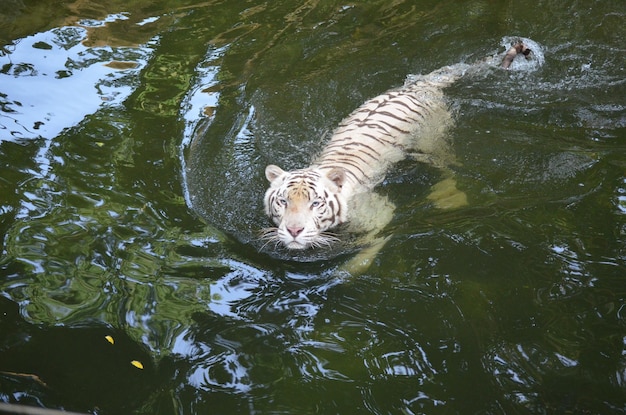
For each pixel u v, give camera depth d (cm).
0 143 611
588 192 536
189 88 706
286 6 868
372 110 630
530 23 796
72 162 592
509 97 665
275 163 598
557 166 568
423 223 518
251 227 527
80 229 515
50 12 852
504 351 408
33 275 472
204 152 608
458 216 521
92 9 864
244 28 821
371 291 459
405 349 414
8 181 564
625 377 386
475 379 391
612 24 777
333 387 392
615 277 456
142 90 702
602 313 430
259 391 390
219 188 566
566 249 482
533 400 375
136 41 795
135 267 482
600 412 366
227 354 414
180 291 462
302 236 494
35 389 387
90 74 725
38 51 763
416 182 568
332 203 527
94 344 420
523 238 494
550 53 735
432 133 618
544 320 428
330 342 422
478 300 445
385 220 527
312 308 449
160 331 431
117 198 550
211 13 855
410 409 375
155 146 616
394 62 745
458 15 827
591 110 640
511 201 534
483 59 727
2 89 689
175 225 523
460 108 650
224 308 449
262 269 485
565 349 407
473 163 580
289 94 695
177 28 824
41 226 517
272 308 450
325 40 791
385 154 593
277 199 523
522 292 449
